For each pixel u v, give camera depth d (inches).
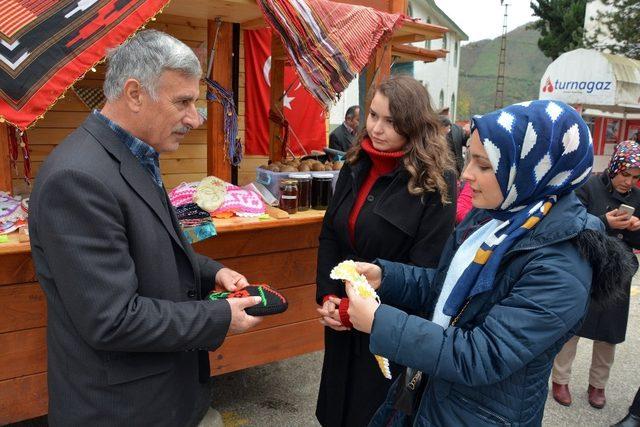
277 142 145.8
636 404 112.2
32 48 71.2
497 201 51.3
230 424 110.7
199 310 53.6
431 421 54.8
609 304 50.0
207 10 98.9
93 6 76.4
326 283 85.8
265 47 181.0
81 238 46.9
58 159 48.8
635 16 495.5
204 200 90.7
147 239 52.4
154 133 53.4
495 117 49.3
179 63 50.9
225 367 106.0
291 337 112.9
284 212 98.4
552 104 49.3
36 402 86.4
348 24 100.6
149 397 54.8
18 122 70.4
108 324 47.4
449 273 57.4
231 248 100.6
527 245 49.0
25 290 82.0
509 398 50.4
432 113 77.5
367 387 82.0
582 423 118.4
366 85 122.7
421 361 49.0
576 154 48.8
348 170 85.1
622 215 103.7
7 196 81.7
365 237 80.0
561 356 124.5
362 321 52.9
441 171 76.4
